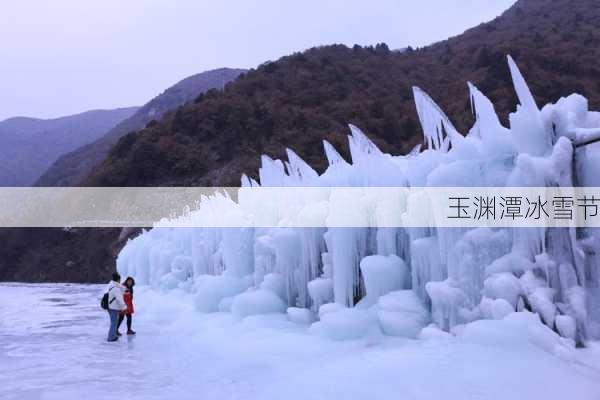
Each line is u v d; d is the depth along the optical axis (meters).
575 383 4.64
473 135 8.00
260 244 11.14
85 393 6.08
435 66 82.00
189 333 10.22
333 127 61.09
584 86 55.47
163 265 19.66
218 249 15.90
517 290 6.10
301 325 8.91
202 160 61.19
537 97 53.56
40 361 8.27
